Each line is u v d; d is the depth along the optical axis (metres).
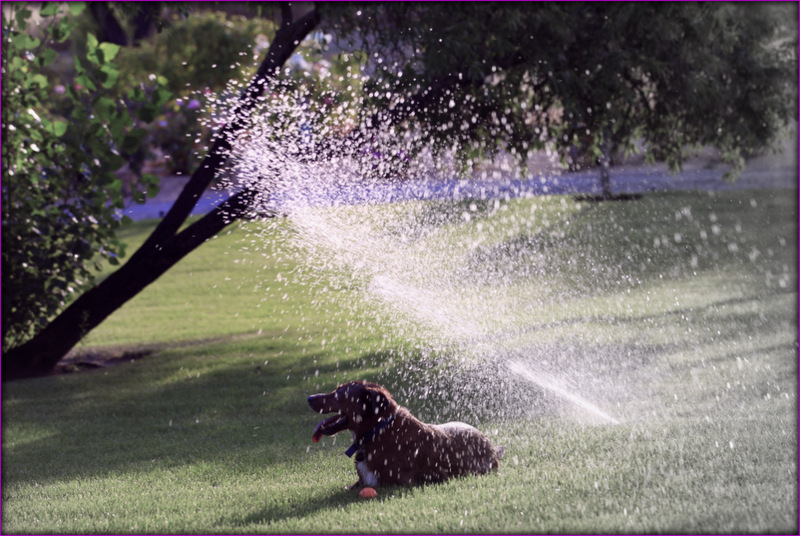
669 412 7.04
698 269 16.66
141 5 12.02
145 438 7.70
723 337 10.65
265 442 7.16
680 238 18.89
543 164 24.00
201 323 14.80
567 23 11.71
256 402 8.95
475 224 15.21
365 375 9.62
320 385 9.40
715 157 28.19
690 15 12.35
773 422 6.32
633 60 12.27
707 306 13.06
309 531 4.35
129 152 10.68
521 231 18.27
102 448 7.38
